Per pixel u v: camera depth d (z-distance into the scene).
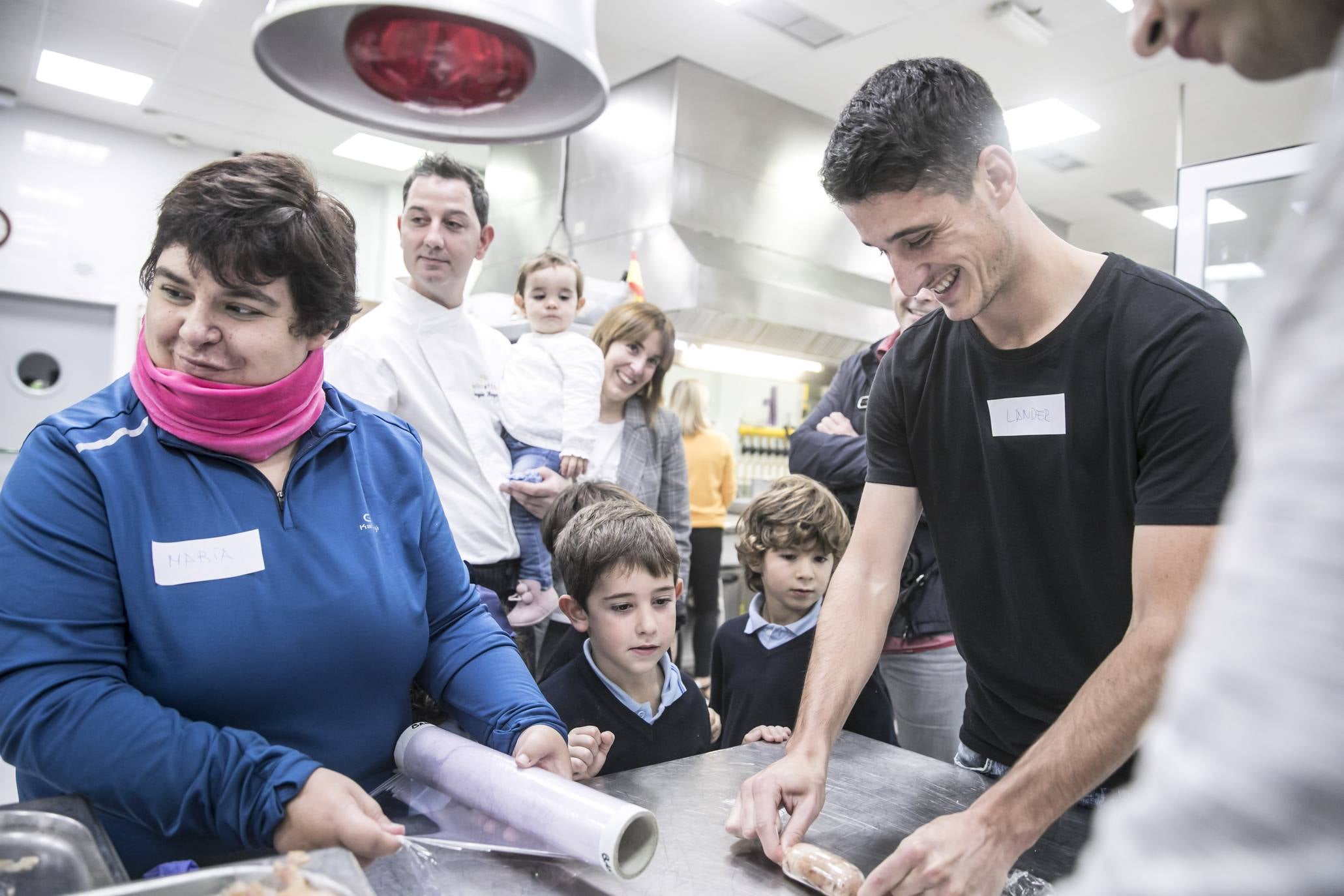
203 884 0.52
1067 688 1.08
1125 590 1.00
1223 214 2.13
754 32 3.71
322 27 0.61
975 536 1.12
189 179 0.75
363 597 0.83
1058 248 0.98
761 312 3.97
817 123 4.58
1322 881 0.23
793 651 1.66
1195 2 0.41
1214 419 0.84
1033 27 3.45
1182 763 0.26
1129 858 0.27
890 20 3.54
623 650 1.34
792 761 0.92
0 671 0.68
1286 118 4.15
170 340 0.77
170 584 0.75
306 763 0.70
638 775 1.05
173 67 4.17
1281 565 0.25
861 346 4.54
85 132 4.92
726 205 4.21
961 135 0.85
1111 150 4.68
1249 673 0.25
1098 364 0.95
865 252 4.86
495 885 0.74
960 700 1.88
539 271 2.19
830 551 1.69
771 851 0.80
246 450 0.80
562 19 0.57
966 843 0.71
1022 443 1.02
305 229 0.76
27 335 4.92
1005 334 1.02
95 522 0.74
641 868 0.71
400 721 0.91
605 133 4.34
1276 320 0.29
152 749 0.68
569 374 2.07
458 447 1.71
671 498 2.46
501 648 0.98
